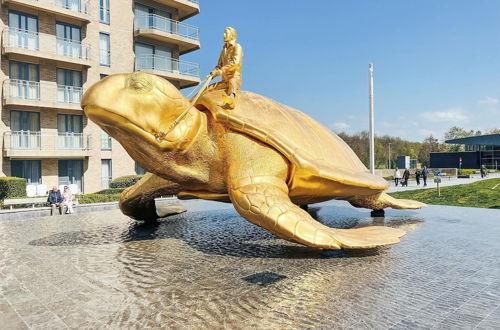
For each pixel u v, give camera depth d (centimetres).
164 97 559
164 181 735
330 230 538
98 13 2344
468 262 524
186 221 924
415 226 815
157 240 691
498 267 499
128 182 2312
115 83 541
